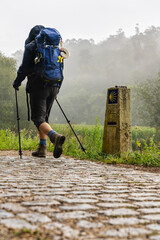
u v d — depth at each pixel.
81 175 4.39
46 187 3.41
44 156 6.55
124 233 1.95
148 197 3.05
